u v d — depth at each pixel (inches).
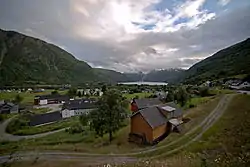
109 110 2132.1
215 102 2790.4
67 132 2908.5
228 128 1699.1
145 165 1103.6
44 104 6318.9
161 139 2086.6
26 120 4025.6
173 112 2309.3
